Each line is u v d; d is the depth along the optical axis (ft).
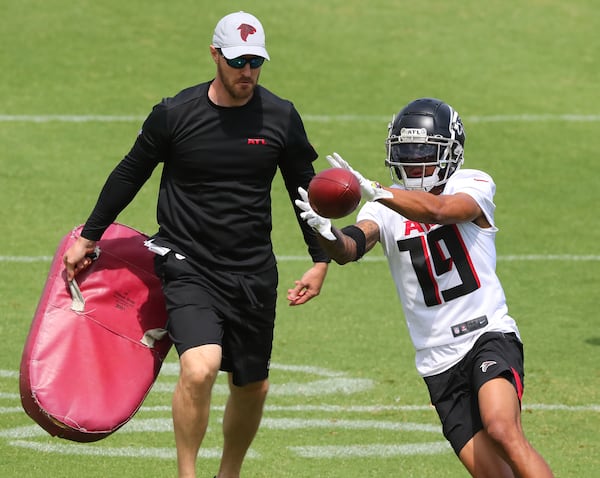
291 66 183.83
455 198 56.08
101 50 185.98
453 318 57.57
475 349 56.90
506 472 55.93
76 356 63.72
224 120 63.00
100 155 153.07
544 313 110.22
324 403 85.46
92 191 142.92
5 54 182.60
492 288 58.23
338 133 162.20
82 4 201.36
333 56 188.65
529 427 80.02
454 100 176.04
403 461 72.90
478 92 179.42
